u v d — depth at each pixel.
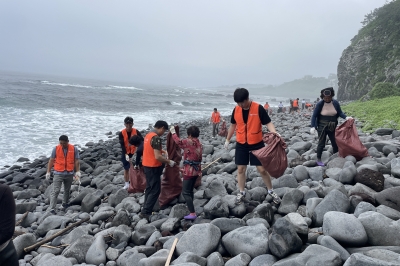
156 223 5.38
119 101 45.91
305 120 22.69
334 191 4.46
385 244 3.51
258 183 6.31
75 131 20.62
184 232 4.53
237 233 4.00
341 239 3.59
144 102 50.50
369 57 48.44
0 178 11.30
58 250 5.16
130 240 5.11
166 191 6.34
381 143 8.05
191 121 31.16
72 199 8.02
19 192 9.20
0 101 29.66
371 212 3.77
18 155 14.31
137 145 7.13
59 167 7.34
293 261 3.24
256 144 5.12
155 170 5.90
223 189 6.17
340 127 6.99
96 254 4.59
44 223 6.19
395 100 21.55
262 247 3.74
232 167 8.08
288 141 11.66
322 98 7.08
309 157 7.81
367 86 46.25
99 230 5.73
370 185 5.12
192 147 5.41
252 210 5.19
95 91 59.88
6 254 2.77
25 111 26.28
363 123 14.59
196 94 103.25
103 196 7.80
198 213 5.65
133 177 7.11
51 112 27.53
